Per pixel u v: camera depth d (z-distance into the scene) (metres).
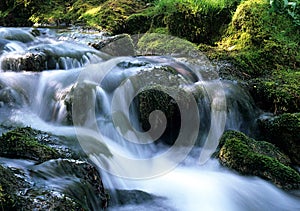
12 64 4.88
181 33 6.68
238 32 6.27
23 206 1.90
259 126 4.51
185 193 3.29
